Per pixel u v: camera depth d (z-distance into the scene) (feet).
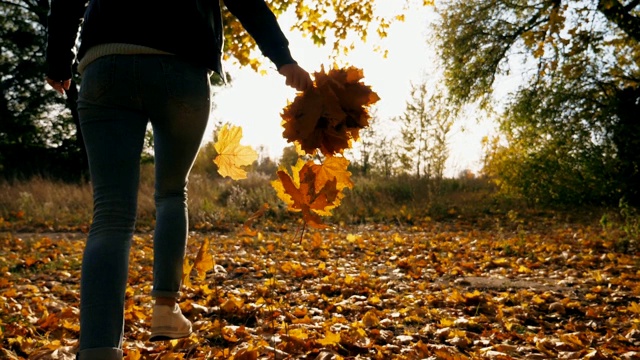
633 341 10.55
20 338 9.27
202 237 30.22
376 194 46.26
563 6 30.22
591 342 10.36
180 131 5.80
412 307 12.81
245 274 17.52
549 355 9.52
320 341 9.05
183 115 5.66
